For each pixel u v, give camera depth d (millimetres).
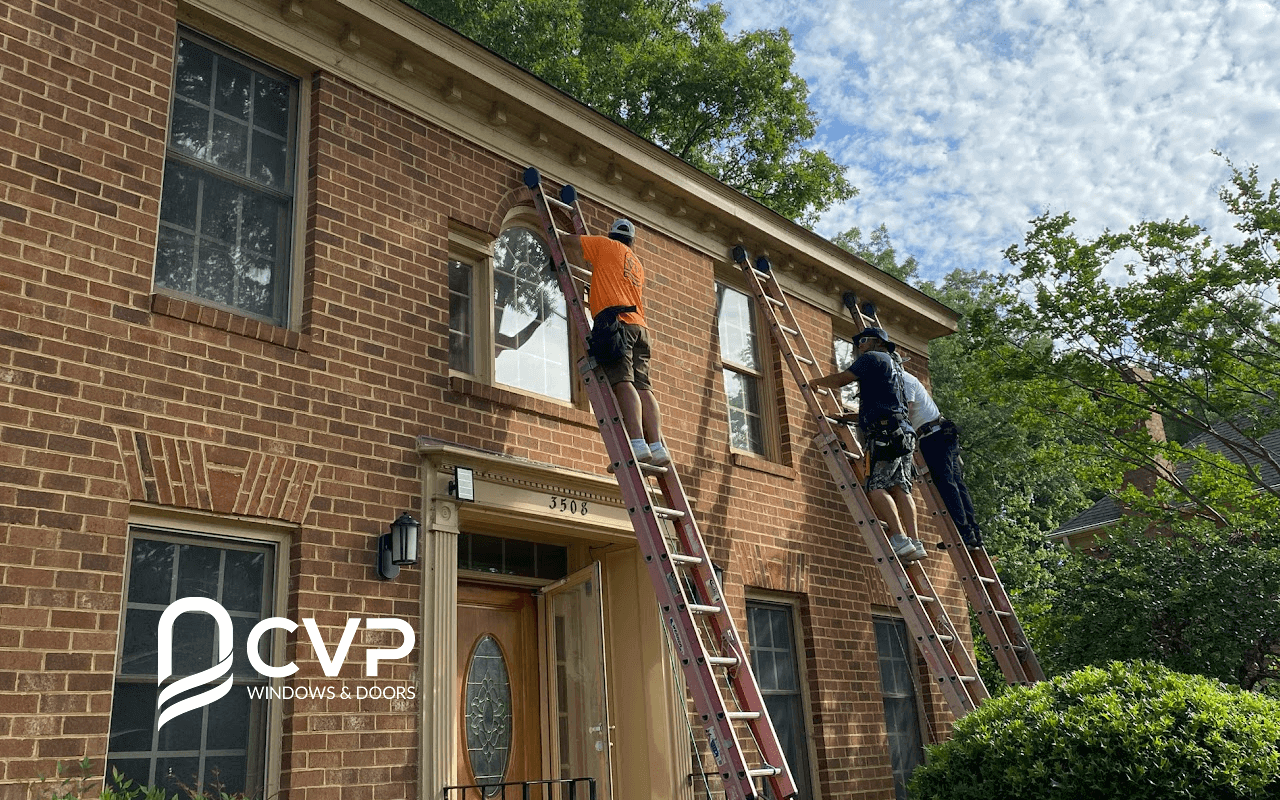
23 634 4422
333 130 6531
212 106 6117
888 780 9109
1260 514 13258
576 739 6930
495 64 7477
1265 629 10734
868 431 7672
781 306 9516
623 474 6023
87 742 4496
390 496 6059
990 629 8016
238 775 5141
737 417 9516
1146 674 6422
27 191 4961
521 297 7738
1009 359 13461
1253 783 5473
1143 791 5594
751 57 19859
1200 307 12523
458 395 6684
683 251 9180
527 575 7477
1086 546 21156
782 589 8836
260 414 5570
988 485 21875
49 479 4676
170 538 5191
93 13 5477
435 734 5781
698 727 7441
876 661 9547
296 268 6188
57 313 4910
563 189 7680
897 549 7480
